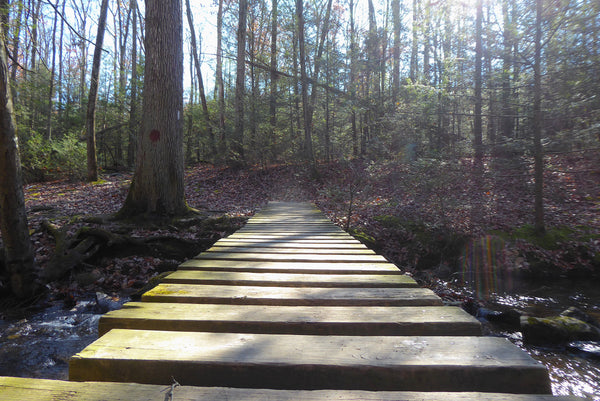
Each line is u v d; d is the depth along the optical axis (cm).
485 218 894
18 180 561
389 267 352
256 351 157
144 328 195
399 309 219
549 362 412
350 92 1734
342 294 255
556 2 669
